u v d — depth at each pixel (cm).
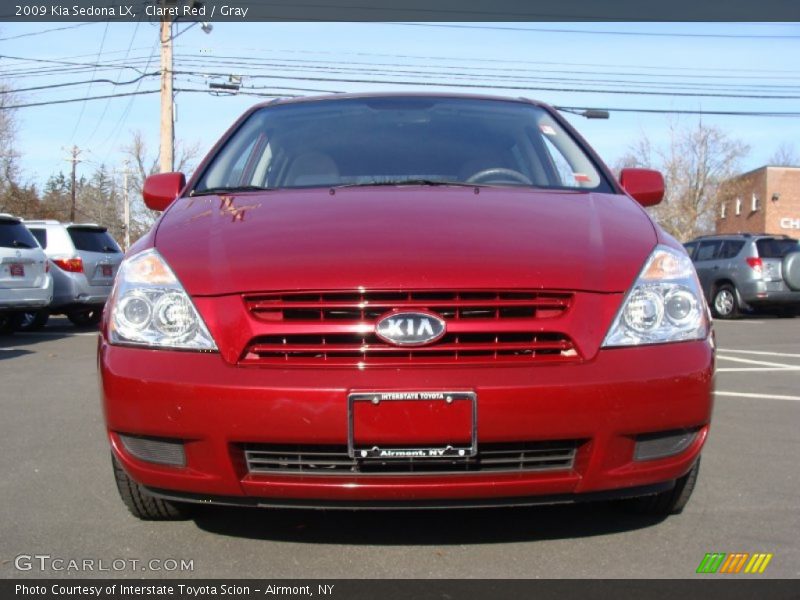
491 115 418
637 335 262
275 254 276
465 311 259
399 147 386
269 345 256
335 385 245
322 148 386
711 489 368
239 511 335
